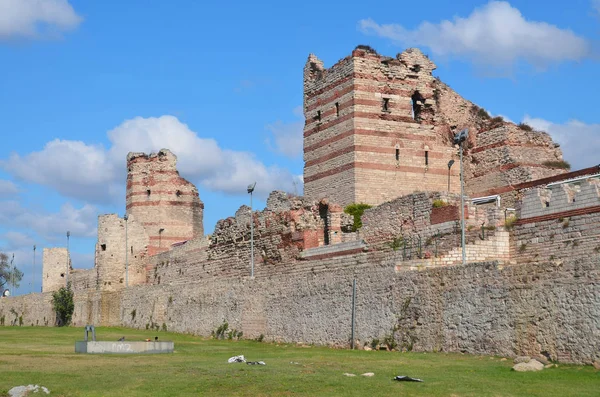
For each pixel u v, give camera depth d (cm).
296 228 6128
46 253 11825
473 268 4141
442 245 4906
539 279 3778
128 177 11094
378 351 4628
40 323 10369
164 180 10944
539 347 3747
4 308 11344
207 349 5134
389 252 5166
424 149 7412
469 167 7444
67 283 10469
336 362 3912
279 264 6281
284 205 7162
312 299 5538
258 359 4228
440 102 7588
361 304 5000
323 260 5769
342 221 6288
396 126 7369
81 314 9531
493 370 3494
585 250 4144
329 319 5325
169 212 10894
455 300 4238
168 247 9719
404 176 7325
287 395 3088
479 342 4062
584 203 4184
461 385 3131
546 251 4369
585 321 3559
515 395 2939
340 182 7338
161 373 3616
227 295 6669
